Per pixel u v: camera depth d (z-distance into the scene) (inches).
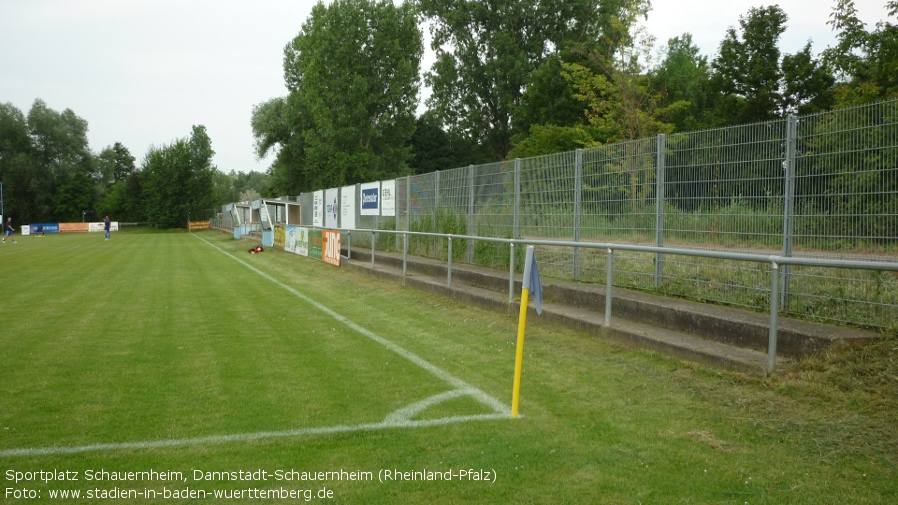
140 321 389.7
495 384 237.8
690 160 325.1
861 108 246.8
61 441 180.1
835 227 255.3
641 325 301.3
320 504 140.6
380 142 1913.1
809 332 226.8
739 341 252.5
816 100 995.9
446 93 1934.1
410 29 1857.8
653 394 215.8
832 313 251.1
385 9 1813.5
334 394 226.4
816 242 262.4
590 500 140.5
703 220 316.2
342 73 1782.7
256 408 209.9
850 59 682.8
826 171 259.8
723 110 1082.7
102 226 2851.9
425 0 1914.4
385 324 376.8
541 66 1568.7
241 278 666.2
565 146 1128.2
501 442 176.2
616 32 1375.5
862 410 182.4
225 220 2326.5
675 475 152.2
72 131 3090.6
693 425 185.9
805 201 267.6
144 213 3075.8
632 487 146.4
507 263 491.8
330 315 413.4
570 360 268.8
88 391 231.8
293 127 2128.4
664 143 341.1
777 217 279.9
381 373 256.8
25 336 340.2
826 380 203.5
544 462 161.6
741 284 293.1
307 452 170.7
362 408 209.5
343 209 963.3
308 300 488.1
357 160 1765.5
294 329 361.4
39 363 276.8
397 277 562.9
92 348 308.5
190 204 2906.0
